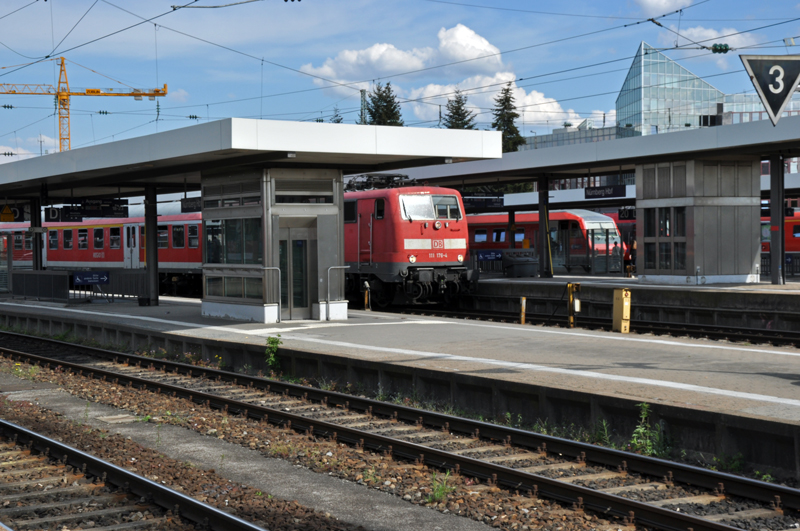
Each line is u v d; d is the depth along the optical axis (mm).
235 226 20328
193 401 12711
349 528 6605
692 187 26859
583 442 9242
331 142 17312
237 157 18641
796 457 7859
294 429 10695
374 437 9414
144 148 18906
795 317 19953
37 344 21094
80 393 13406
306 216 19828
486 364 12742
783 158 25812
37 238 31172
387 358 13469
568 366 12500
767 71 11891
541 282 27594
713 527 6164
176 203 35281
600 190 31859
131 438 10117
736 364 12656
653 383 10867
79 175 22328
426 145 18219
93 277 26875
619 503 6824
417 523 6777
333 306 20281
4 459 8953
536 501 7230
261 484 7996
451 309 26812
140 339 19141
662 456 8867
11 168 24422
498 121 79312
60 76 76500
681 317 22391
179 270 33094
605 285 24531
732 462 8359
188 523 6734
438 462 8500
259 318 19625
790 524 6578
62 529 6598
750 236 27859
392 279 23719
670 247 27875
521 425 10789
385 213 23906
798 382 10945
